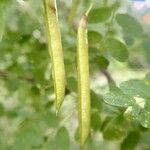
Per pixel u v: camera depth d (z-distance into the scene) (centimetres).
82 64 15
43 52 22
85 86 15
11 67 24
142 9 25
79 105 15
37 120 21
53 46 15
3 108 25
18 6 18
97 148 26
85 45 15
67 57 21
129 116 14
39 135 20
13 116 26
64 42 22
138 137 19
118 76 25
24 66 24
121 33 21
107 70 23
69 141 20
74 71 19
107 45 19
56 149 20
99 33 19
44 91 22
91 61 20
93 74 23
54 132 20
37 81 21
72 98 22
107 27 19
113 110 18
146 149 20
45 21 15
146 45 21
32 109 25
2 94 26
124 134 18
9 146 25
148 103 14
